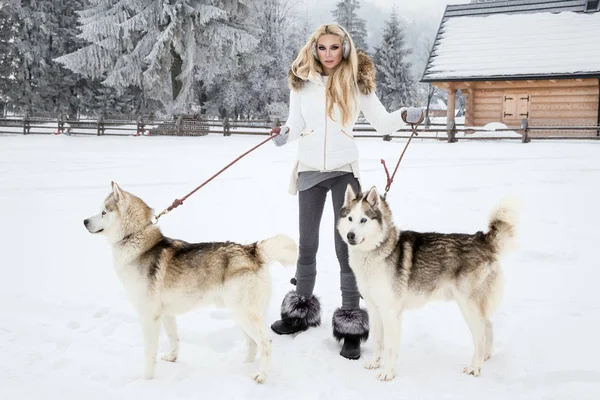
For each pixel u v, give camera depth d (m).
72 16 36.88
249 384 3.56
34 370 3.71
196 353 4.12
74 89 37.84
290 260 3.82
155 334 3.67
